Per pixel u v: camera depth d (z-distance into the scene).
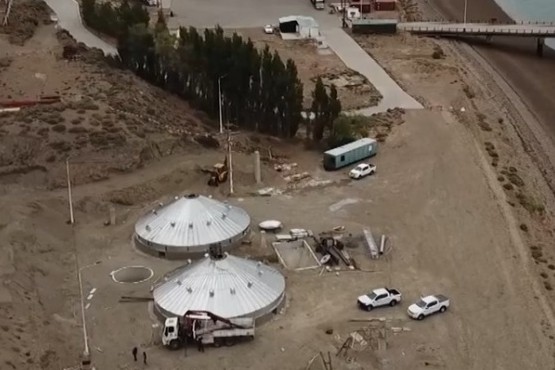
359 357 65.56
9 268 73.06
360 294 74.62
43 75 113.50
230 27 160.62
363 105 122.50
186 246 80.69
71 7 154.50
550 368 65.69
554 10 184.12
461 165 102.44
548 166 109.62
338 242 82.62
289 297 74.25
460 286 76.56
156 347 66.94
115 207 90.81
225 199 93.56
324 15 170.62
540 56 153.25
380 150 107.50
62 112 100.56
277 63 109.00
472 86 134.50
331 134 108.38
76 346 66.44
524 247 83.94
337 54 146.38
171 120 107.25
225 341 67.00
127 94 109.12
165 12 167.88
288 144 109.69
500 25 160.25
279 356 65.62
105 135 97.38
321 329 69.31
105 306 72.88
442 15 178.00
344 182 98.62
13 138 94.69
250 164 100.56
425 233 86.06
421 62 142.88
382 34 158.62
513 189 97.94
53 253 80.94
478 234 85.88
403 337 68.50
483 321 71.25
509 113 126.31
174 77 118.00
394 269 79.19
